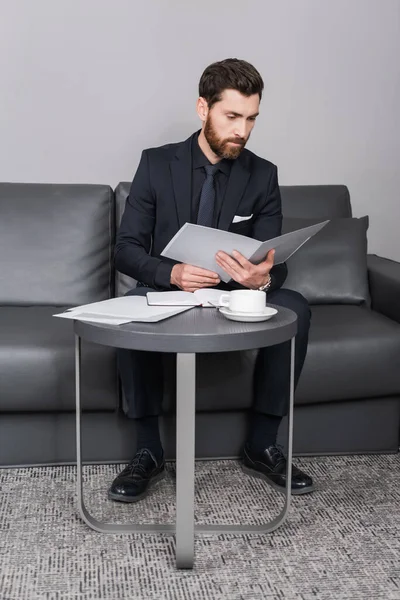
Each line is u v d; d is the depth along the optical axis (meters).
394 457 2.21
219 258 1.72
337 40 2.88
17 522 1.76
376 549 1.66
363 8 2.88
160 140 2.82
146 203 2.06
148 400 1.94
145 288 2.00
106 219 2.49
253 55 2.84
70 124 2.77
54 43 2.72
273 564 1.59
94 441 2.08
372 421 2.20
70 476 2.03
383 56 2.92
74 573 1.54
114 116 2.79
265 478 2.01
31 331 2.06
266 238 2.08
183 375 1.51
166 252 1.73
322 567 1.58
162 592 1.48
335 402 2.16
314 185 2.79
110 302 1.71
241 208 2.06
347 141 2.95
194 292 1.78
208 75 1.92
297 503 1.89
